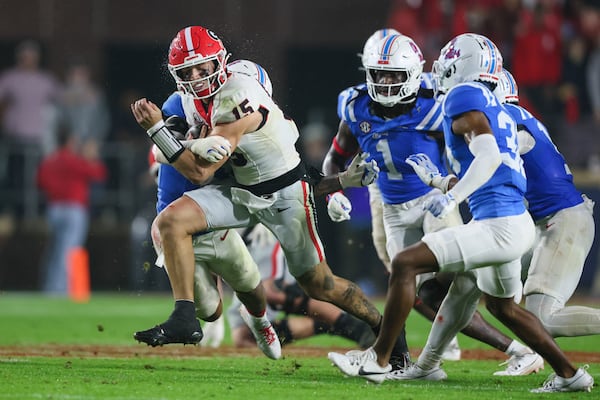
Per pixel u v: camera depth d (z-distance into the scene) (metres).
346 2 62.72
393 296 18.81
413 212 24.05
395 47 22.39
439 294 23.56
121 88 66.12
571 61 52.88
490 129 18.84
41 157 54.50
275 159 21.00
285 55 63.38
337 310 26.22
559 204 21.59
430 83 23.62
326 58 66.50
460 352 27.14
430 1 51.69
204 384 19.53
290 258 21.67
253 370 22.39
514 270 19.20
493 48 20.61
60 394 17.81
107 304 45.69
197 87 20.42
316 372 22.12
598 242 48.66
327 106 66.81
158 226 20.59
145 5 62.56
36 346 27.78
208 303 22.94
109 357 24.77
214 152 19.92
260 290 22.72
